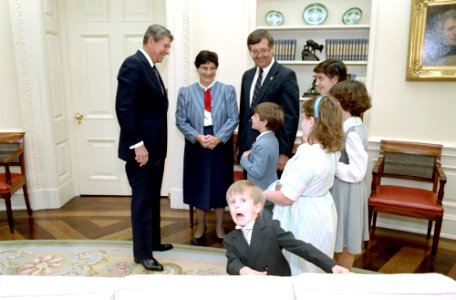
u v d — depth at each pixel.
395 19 3.06
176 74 3.47
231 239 1.38
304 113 1.56
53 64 3.58
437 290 0.92
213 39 3.46
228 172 2.83
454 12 2.83
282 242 1.33
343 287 0.93
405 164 3.13
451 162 3.06
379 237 3.11
